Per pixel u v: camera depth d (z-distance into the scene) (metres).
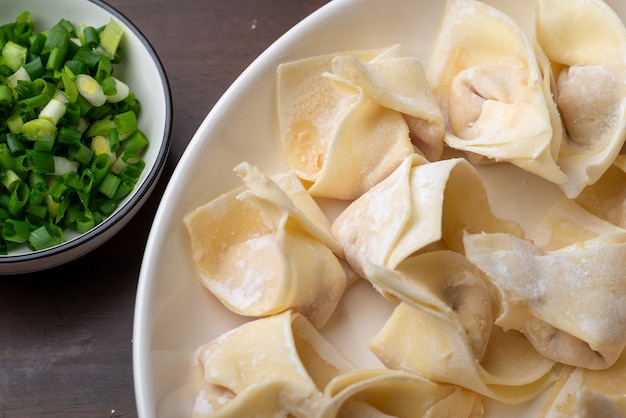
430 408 0.38
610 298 0.38
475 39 0.42
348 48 0.43
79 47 0.45
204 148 0.41
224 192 0.41
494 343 0.40
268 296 0.39
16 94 0.44
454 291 0.40
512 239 0.39
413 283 0.38
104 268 0.44
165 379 0.39
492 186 0.42
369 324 0.40
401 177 0.39
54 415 0.42
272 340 0.38
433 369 0.38
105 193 0.43
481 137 0.41
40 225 0.43
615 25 0.41
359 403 0.38
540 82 0.40
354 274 0.40
